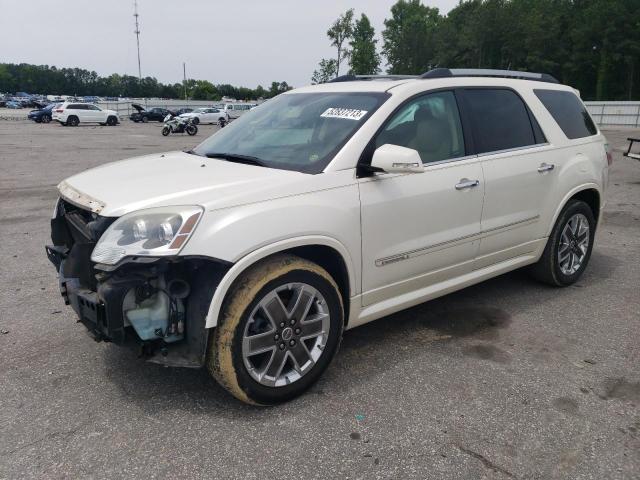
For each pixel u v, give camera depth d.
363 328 4.09
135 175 3.32
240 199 2.83
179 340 2.89
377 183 3.32
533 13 63.66
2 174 12.45
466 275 4.07
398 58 78.88
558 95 4.89
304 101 4.04
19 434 2.77
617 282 5.15
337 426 2.87
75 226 3.12
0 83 135.00
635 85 58.09
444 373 3.42
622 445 2.73
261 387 2.93
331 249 3.17
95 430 2.81
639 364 3.56
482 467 2.57
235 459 2.60
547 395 3.18
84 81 141.75
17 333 3.96
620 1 54.94
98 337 2.84
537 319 4.27
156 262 2.60
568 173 4.64
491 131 4.12
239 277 2.82
